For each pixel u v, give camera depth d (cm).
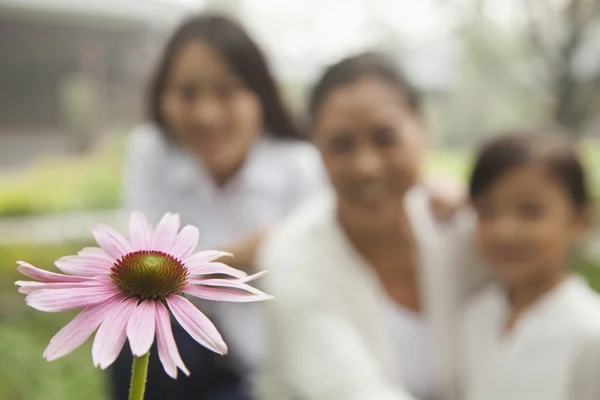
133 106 1883
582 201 206
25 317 524
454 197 217
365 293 194
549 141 201
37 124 1920
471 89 1697
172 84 260
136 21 1780
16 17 1733
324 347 183
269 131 279
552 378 184
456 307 210
